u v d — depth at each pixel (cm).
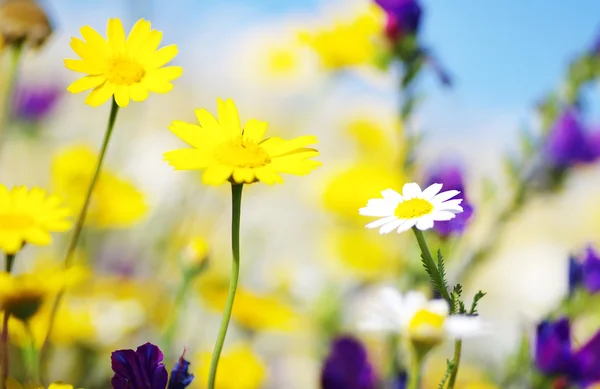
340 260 109
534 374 67
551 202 93
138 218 83
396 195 56
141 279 94
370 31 99
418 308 58
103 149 57
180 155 53
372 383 70
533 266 166
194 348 85
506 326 135
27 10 75
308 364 106
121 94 56
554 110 93
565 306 71
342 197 109
